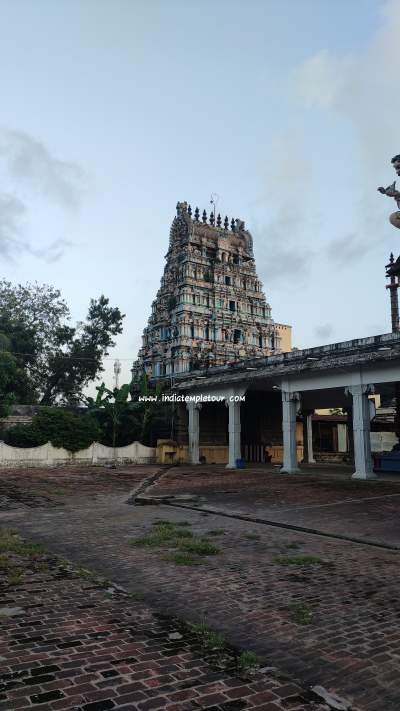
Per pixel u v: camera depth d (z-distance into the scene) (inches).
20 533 466.0
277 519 533.6
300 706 165.2
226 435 1598.2
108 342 2009.1
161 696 169.5
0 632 223.3
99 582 303.7
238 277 1980.8
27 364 1884.8
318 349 1086.4
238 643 216.1
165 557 366.3
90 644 211.2
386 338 954.7
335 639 220.2
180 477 1012.5
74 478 995.3
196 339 1803.6
